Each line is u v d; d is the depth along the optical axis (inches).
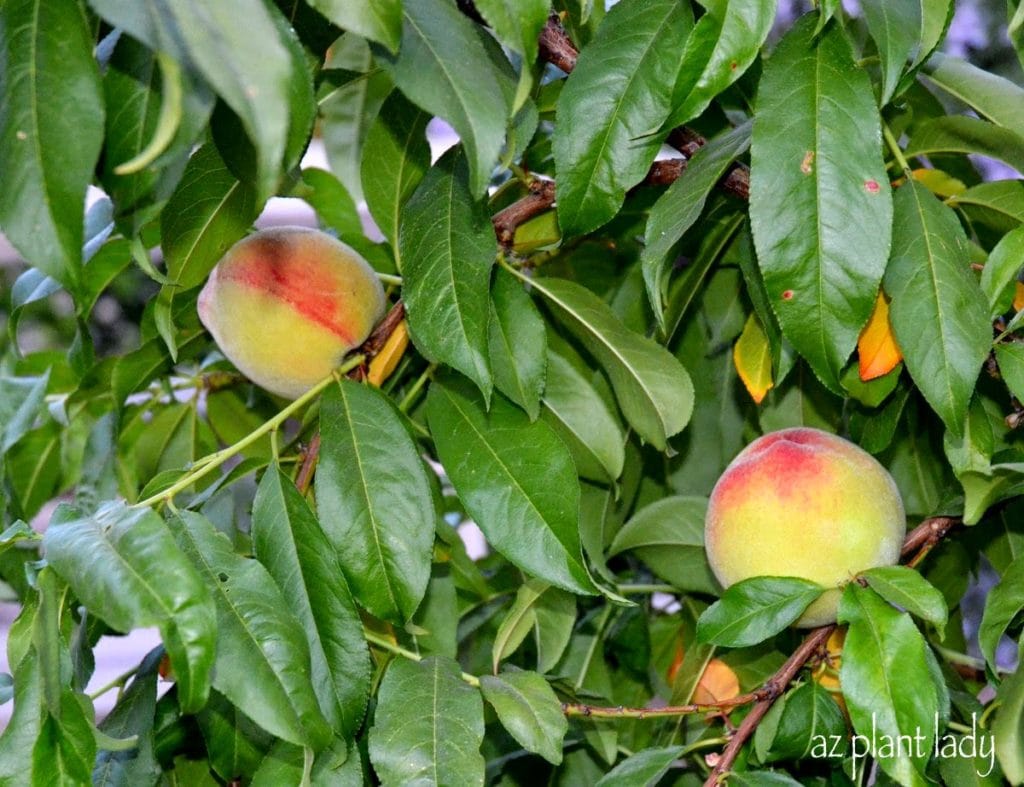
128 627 31.2
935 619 39.7
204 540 37.4
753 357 49.7
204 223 42.2
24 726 34.5
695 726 51.2
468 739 38.8
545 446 42.1
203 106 29.6
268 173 24.9
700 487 55.5
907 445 52.2
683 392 45.7
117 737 42.8
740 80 46.4
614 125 39.6
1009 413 48.1
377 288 47.5
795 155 37.7
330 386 43.9
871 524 42.6
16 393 51.7
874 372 45.0
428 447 54.0
